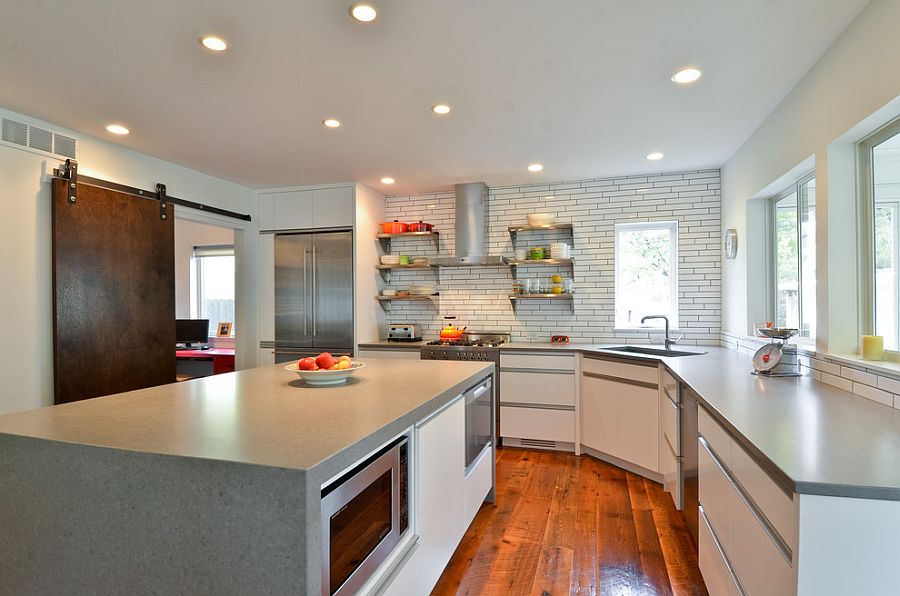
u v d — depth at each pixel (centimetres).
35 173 303
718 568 182
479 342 470
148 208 374
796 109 256
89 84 254
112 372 344
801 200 286
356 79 249
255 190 507
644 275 461
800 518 112
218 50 220
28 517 135
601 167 418
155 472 120
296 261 491
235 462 113
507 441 437
